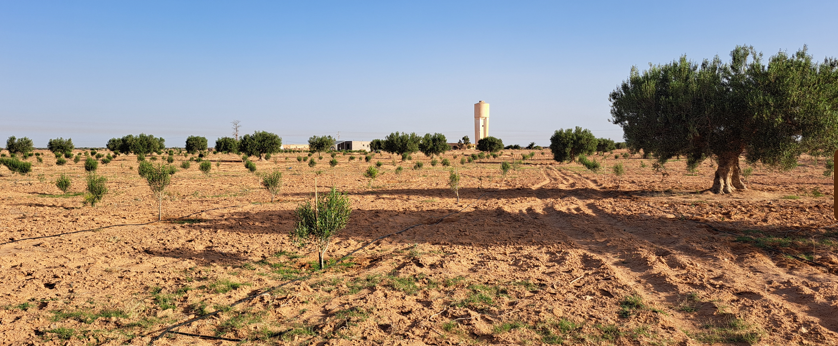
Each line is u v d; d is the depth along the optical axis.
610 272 9.04
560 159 67.75
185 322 6.47
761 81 18.94
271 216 17.05
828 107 17.11
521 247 11.72
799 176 34.56
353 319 6.61
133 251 11.15
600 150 85.94
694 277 8.55
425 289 8.17
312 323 6.59
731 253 10.31
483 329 6.22
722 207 17.88
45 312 6.83
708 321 6.38
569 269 9.44
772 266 9.21
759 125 18.73
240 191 26.98
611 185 30.55
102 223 15.19
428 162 72.88
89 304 7.25
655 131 22.11
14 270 9.18
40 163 59.00
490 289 8.16
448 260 10.27
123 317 6.71
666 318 6.52
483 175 42.94
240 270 9.48
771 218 14.84
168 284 8.43
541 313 6.75
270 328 6.36
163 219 16.27
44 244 11.79
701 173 40.78
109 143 92.31
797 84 17.73
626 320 6.47
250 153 78.88
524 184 32.75
